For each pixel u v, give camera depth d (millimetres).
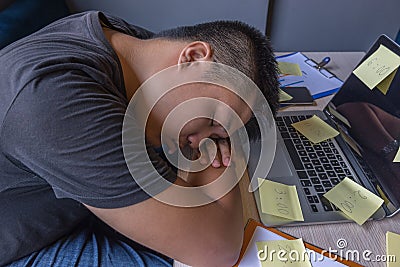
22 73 586
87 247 842
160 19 2037
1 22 1364
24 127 556
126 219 583
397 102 825
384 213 747
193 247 618
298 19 2084
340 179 825
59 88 563
